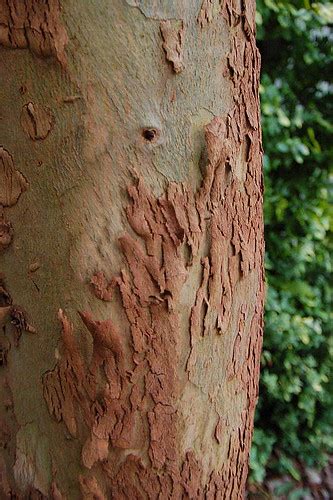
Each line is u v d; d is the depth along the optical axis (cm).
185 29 100
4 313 107
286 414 198
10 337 108
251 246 111
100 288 102
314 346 200
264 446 191
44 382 107
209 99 103
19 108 101
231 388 112
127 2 98
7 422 112
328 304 203
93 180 101
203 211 103
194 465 109
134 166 101
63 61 99
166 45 100
